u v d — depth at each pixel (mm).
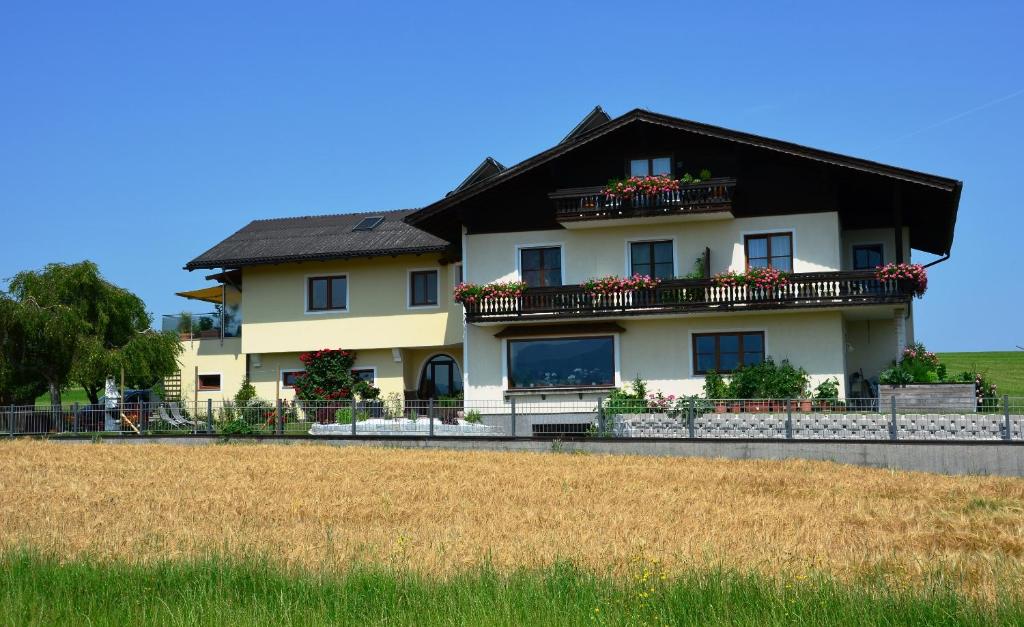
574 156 32969
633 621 9328
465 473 21719
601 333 32281
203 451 26406
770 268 30797
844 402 25062
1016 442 22891
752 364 31250
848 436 24641
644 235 32594
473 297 32688
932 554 12609
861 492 18969
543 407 29141
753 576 10453
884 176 29953
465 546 13227
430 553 12609
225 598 10359
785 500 18094
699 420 26047
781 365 30953
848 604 9469
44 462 24016
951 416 23844
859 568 11648
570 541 13648
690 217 31641
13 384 35375
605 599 10000
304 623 9500
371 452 25984
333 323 38156
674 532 14430
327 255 37188
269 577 11039
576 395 32438
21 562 11734
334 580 10883
